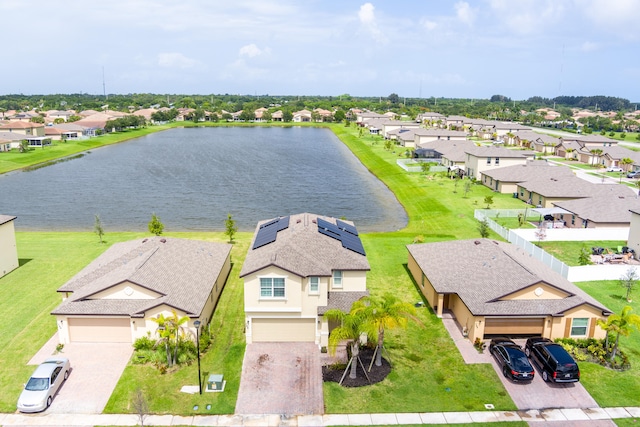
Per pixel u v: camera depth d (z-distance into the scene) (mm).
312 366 32250
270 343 35031
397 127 183250
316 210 80312
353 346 30000
